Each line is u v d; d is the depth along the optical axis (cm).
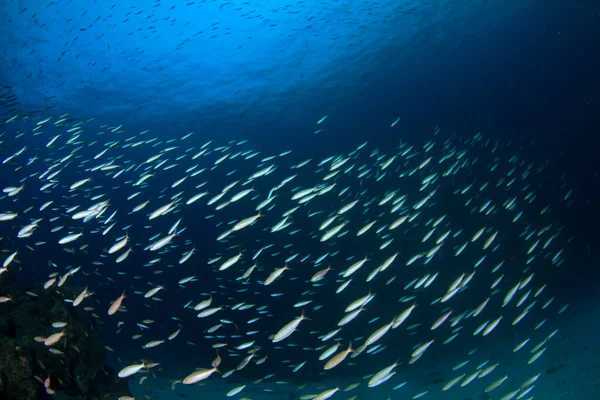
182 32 1686
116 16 1509
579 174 1930
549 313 1485
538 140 2236
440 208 1848
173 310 1914
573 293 1578
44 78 1691
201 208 2273
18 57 1547
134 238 2250
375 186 2078
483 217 1720
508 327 1456
